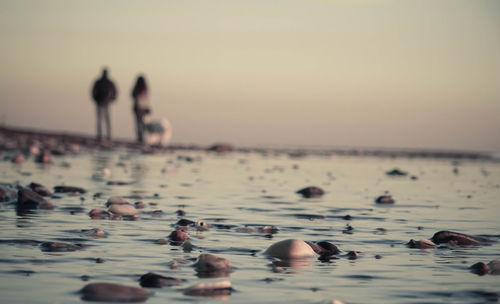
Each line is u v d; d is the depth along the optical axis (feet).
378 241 17.98
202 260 13.80
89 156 60.18
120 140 90.89
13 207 23.15
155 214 22.57
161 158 60.90
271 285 12.26
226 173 45.34
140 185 33.88
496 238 18.92
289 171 49.90
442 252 16.39
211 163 56.90
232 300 11.03
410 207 27.12
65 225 19.16
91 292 11.10
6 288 11.39
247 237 18.04
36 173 38.73
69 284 11.80
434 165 65.05
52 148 67.67
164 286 11.90
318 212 24.50
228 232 18.94
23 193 23.62
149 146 81.51
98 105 85.66
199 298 11.09
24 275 12.46
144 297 11.04
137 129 84.02
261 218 22.36
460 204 28.68
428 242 17.38
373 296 11.52
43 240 16.37
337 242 17.65
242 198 29.17
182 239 17.25
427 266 14.46
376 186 38.06
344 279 12.94
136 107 82.99
